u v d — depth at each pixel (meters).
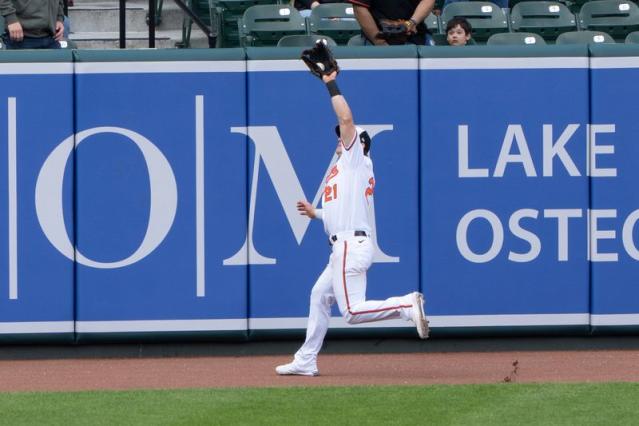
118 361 33.16
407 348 33.97
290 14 47.25
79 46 52.75
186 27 52.53
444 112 33.66
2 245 33.06
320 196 33.66
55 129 33.09
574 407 26.22
